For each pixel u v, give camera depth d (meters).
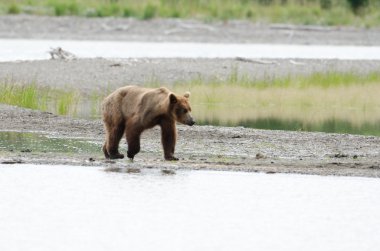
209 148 37.69
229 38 91.81
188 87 56.38
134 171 31.97
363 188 30.25
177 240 23.78
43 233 24.22
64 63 62.81
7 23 88.06
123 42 86.31
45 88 54.91
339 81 59.41
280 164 34.22
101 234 24.20
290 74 62.41
